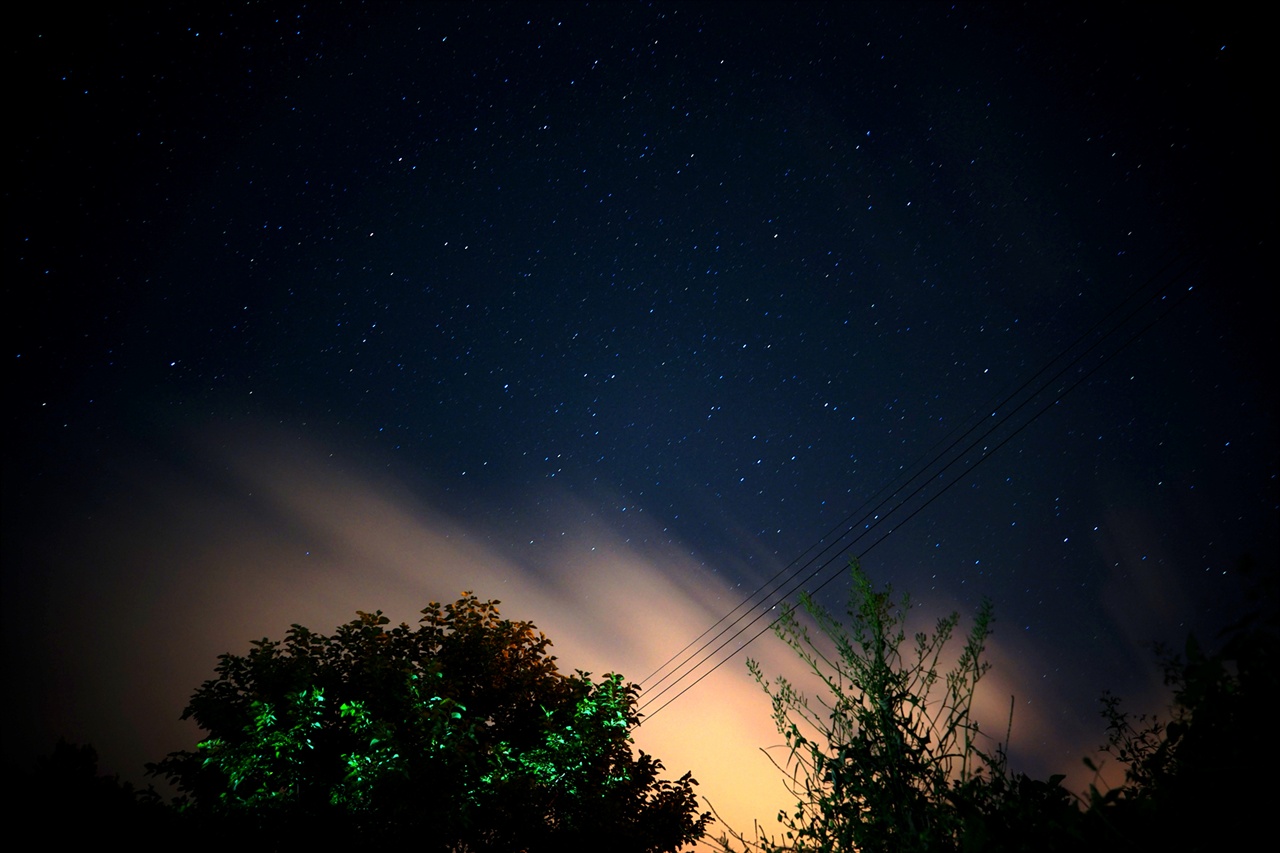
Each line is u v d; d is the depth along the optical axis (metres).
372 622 11.62
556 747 10.50
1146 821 1.92
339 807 9.35
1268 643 1.76
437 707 9.56
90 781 6.66
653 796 12.39
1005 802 2.35
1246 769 1.74
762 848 2.98
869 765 2.89
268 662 10.86
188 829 7.23
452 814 9.17
